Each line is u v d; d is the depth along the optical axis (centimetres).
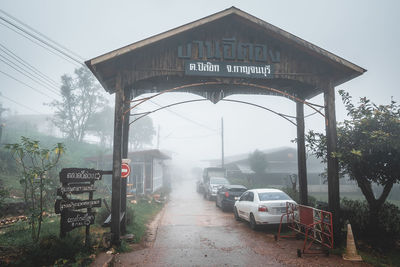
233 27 857
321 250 692
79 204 645
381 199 791
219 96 1049
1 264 495
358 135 798
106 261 569
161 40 790
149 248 728
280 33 824
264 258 635
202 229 981
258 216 904
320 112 837
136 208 1371
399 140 684
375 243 721
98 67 790
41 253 542
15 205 961
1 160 1761
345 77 853
